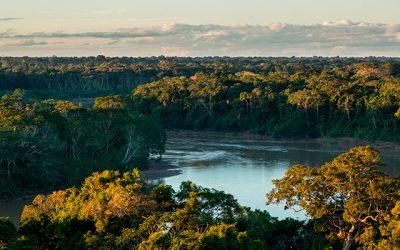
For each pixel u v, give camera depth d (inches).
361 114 6348.4
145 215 1641.2
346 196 1744.6
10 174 3309.5
